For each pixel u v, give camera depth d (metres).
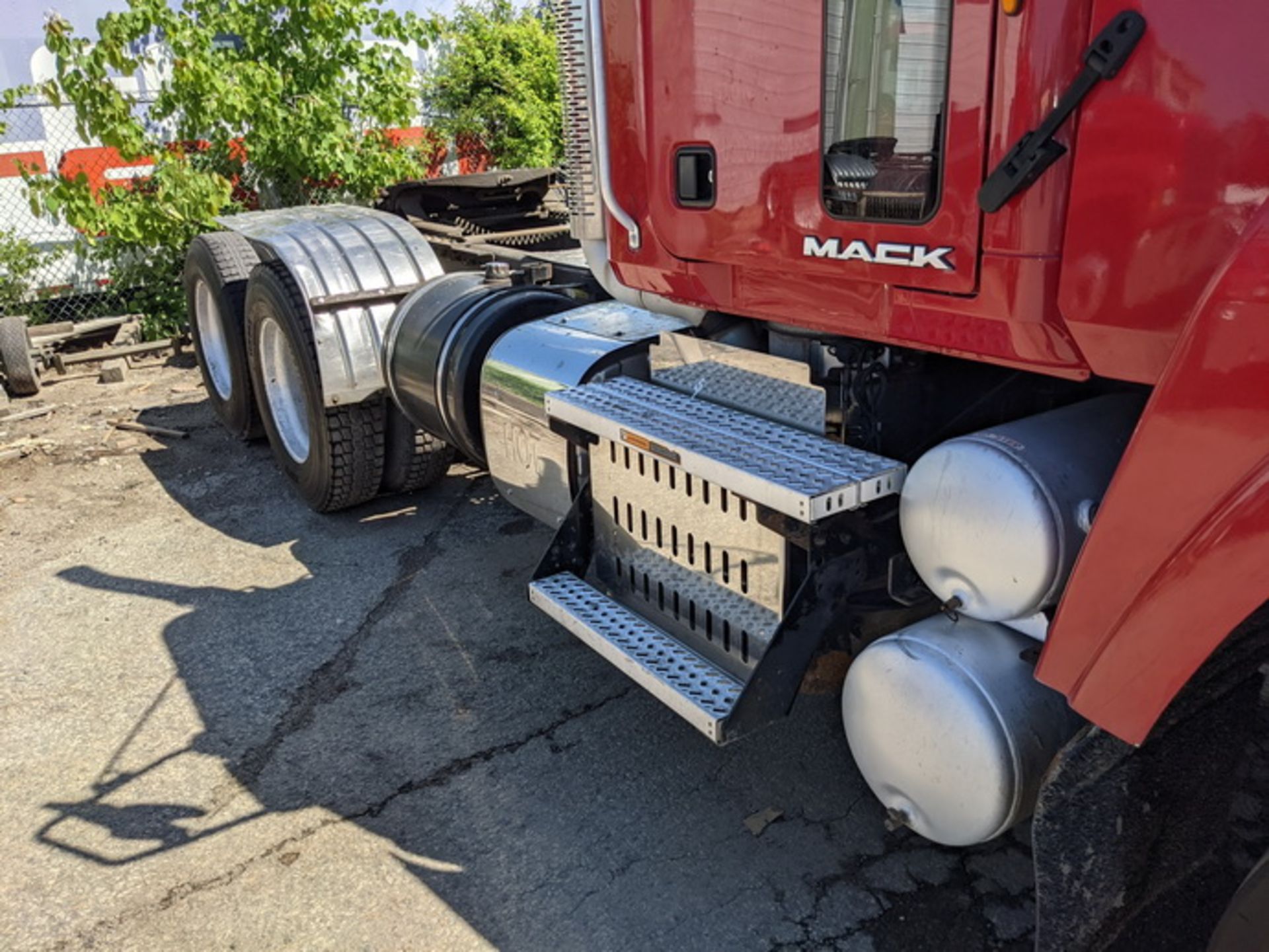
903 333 2.18
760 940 2.55
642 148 2.68
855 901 2.66
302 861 2.90
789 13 2.19
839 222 2.19
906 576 2.44
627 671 2.76
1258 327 1.49
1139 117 1.68
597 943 2.57
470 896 2.75
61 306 8.77
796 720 3.42
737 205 2.43
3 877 2.89
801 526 2.35
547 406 3.07
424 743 3.41
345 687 3.76
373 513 5.29
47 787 3.28
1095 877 1.96
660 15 2.51
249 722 3.57
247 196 8.89
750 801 3.05
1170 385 1.61
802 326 2.43
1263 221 1.53
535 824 3.01
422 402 4.14
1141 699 1.75
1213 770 1.87
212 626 4.23
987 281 1.94
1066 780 1.88
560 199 6.86
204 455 6.26
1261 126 1.56
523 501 3.66
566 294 4.16
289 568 4.71
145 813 3.13
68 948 2.63
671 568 2.91
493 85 9.40
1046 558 1.96
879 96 2.05
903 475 2.34
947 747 2.16
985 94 1.86
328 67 8.45
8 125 8.41
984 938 2.52
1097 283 1.79
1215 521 1.58
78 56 7.60
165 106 8.15
